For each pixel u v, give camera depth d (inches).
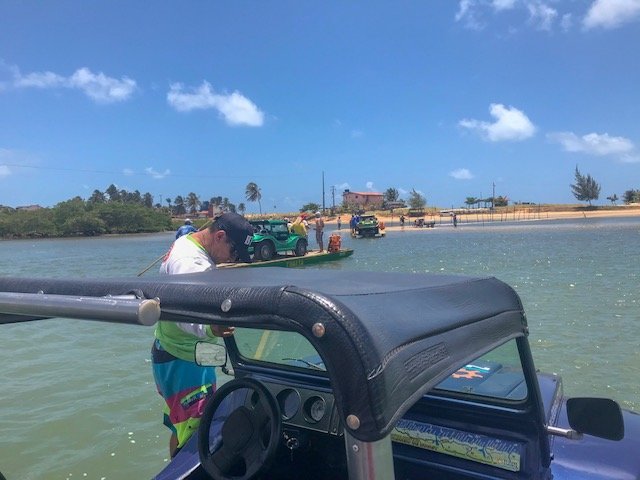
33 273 938.7
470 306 68.4
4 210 4104.3
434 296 64.7
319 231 1059.3
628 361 277.4
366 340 46.6
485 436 84.2
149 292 63.3
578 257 870.4
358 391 45.3
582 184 5275.6
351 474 47.3
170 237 3179.1
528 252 1019.3
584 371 265.4
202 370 131.0
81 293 69.9
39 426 222.7
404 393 47.5
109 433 216.5
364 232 1840.6
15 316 90.6
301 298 50.2
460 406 86.5
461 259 924.0
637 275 607.8
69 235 3698.3
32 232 3666.3
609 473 87.1
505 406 83.9
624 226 2239.2
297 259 896.9
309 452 90.4
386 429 44.7
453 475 84.3
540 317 391.5
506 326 74.3
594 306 426.6
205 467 80.7
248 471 76.9
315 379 97.5
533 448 82.5
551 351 301.3
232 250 133.0
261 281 68.0
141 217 3969.0
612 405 83.7
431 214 4847.4
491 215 4517.7
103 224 3769.7
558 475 87.3
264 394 79.6
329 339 47.2
